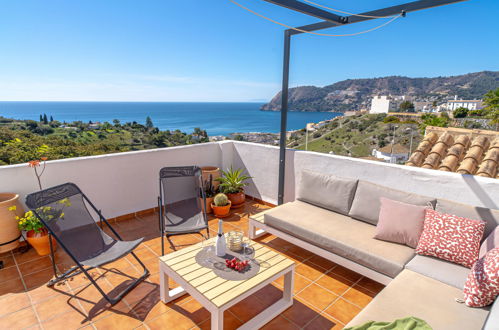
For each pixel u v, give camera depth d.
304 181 3.89
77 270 3.05
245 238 2.89
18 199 3.30
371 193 3.26
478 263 2.07
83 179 3.92
